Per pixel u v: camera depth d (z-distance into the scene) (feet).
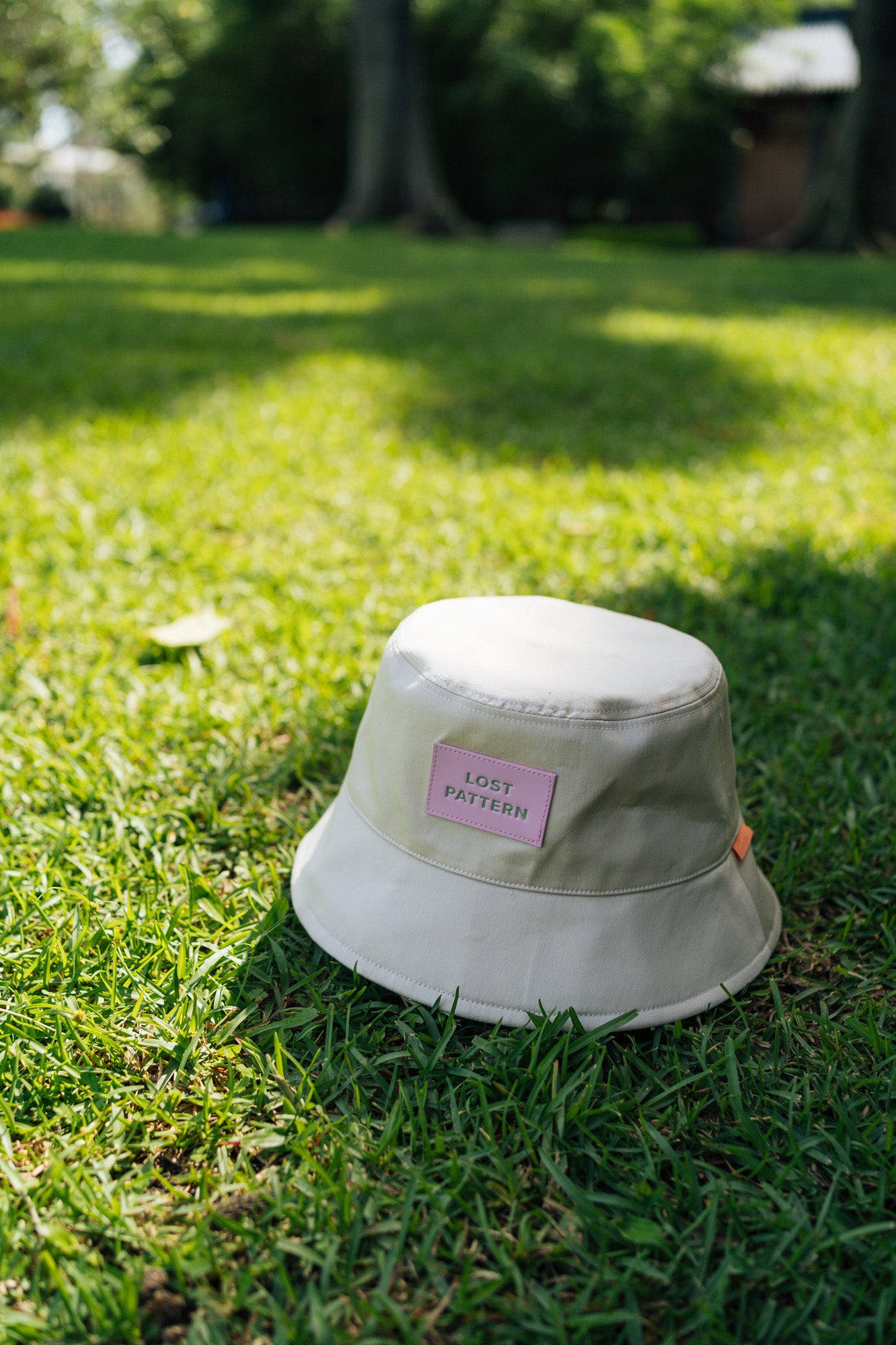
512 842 2.25
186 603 3.98
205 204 44.14
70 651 3.68
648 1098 2.21
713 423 6.66
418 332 9.78
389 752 2.36
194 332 9.49
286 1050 2.28
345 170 37.24
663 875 2.28
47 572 4.21
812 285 14.94
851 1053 2.31
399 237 24.93
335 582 4.23
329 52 34.22
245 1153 2.07
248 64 35.37
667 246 32.48
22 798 2.93
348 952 2.35
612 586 4.26
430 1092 2.19
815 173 33.83
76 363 7.86
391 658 2.43
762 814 2.94
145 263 16.90
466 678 2.29
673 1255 1.93
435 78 33.76
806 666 3.66
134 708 3.36
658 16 32.96
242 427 6.29
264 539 4.68
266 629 3.84
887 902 2.68
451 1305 1.86
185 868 2.68
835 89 32.58
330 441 6.05
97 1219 1.95
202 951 2.48
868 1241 1.97
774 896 2.62
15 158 40.96
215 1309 1.84
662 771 2.24
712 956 2.33
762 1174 2.08
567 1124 2.13
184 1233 1.95
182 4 33.81
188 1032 2.28
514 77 31.50
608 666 2.35
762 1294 1.91
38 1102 2.15
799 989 2.47
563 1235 1.96
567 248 24.91
